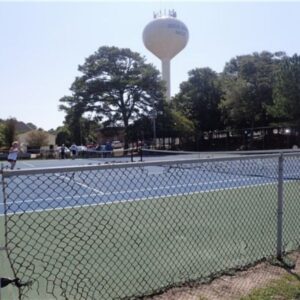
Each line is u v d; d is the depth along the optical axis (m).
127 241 5.88
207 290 4.02
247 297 3.79
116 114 47.59
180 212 7.58
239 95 44.09
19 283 3.57
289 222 7.07
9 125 54.62
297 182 9.05
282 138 37.62
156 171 8.63
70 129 52.31
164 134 48.44
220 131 47.47
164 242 5.91
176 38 59.69
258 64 45.00
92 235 5.80
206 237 6.17
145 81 46.94
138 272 4.63
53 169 3.24
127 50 47.84
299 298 3.75
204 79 55.31
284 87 35.97
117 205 6.73
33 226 5.83
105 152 35.81
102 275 4.54
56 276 4.28
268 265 4.72
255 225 6.86
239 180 8.48
